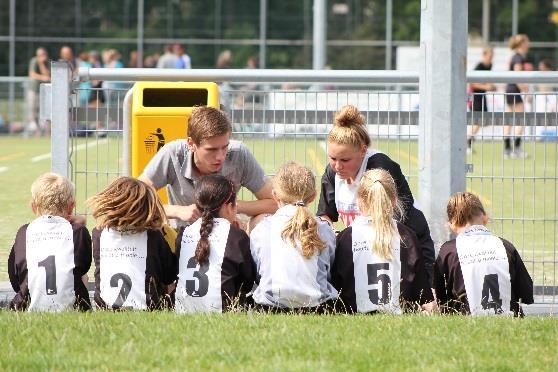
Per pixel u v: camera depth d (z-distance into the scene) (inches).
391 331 748.6
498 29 4854.8
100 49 4682.6
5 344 700.0
